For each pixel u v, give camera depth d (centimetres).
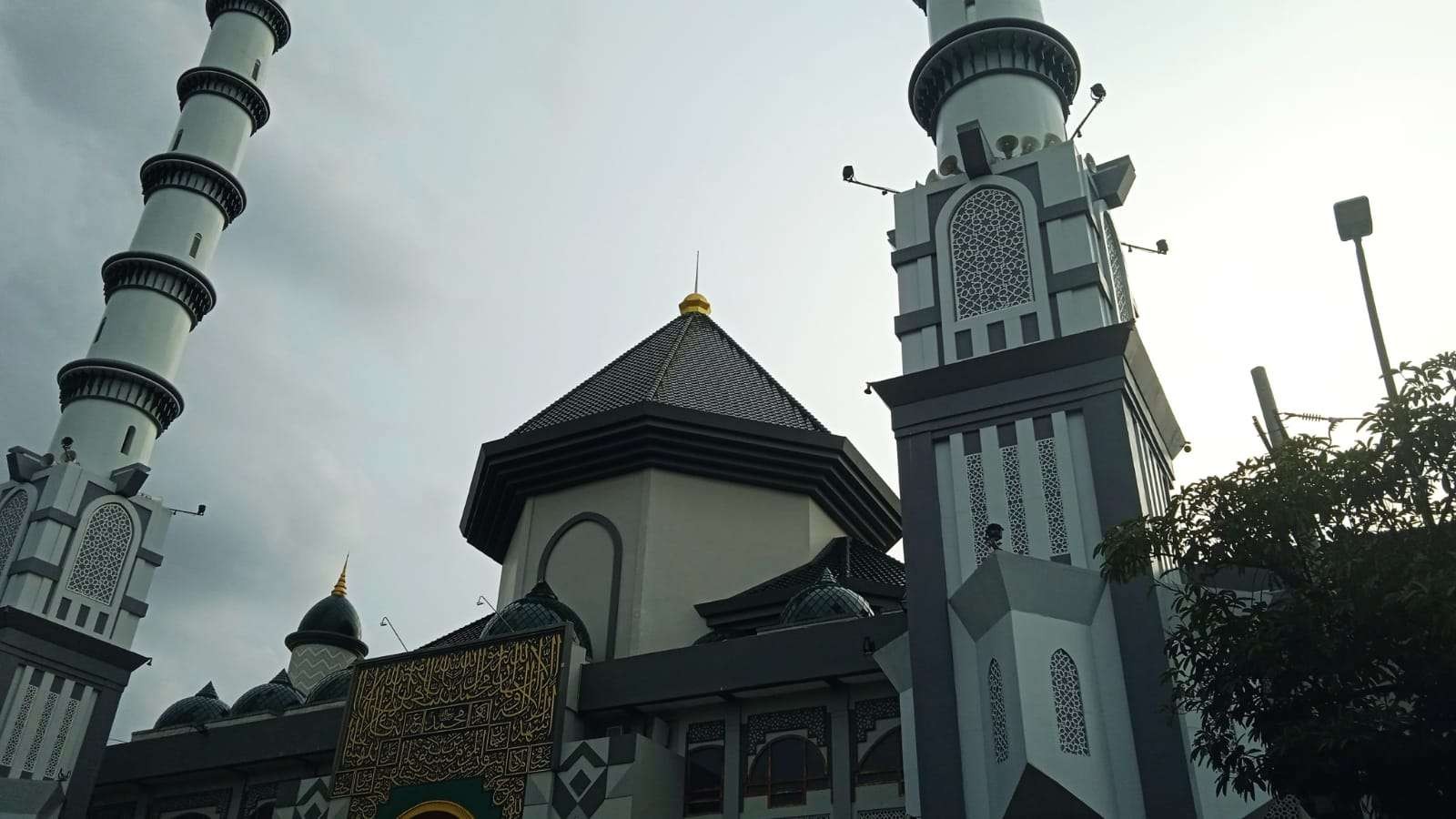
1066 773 1762
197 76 4231
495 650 2553
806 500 3152
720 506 3073
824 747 2323
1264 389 2008
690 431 3033
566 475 3164
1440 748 1252
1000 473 2141
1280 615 1342
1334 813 1538
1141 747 1805
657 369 3397
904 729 2014
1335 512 1379
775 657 2362
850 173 2661
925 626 2061
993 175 2488
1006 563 1908
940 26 2922
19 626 3083
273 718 2916
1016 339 2278
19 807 2922
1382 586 1279
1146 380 2305
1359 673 1341
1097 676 1884
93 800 3188
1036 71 2747
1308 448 1421
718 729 2444
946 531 2133
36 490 3369
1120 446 2053
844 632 2317
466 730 2484
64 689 3148
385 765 2536
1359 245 1661
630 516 3019
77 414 3616
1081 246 2312
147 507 3531
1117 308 2445
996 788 1828
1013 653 1845
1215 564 1455
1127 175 2567
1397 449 1348
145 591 3441
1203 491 1461
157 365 3756
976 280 2392
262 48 4391
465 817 2367
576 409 3397
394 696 2623
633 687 2456
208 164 4044
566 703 2412
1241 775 1415
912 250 2489
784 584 2908
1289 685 1370
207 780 3023
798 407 3512
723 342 3750
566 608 2717
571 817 2258
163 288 3866
